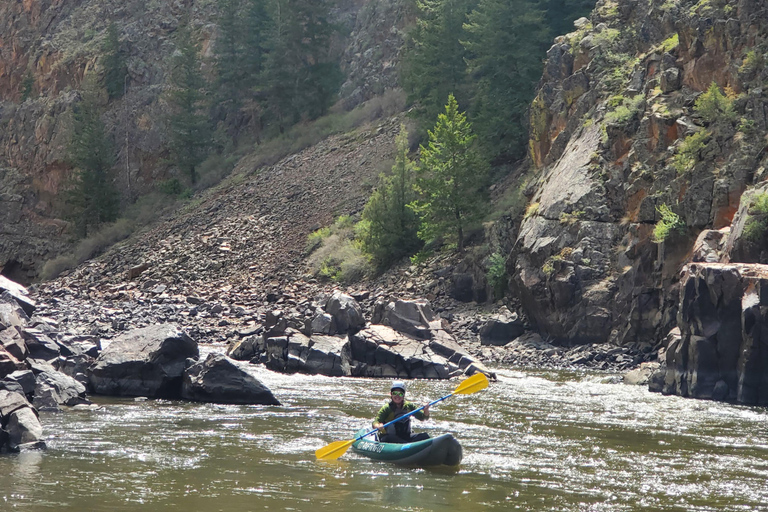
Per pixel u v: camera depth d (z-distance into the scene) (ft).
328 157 173.27
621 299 83.51
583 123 101.45
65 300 136.05
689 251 78.38
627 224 87.35
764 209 63.52
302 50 201.05
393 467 33.63
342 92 205.05
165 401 52.49
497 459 35.29
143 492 27.99
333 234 141.08
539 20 128.57
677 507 27.58
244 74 209.05
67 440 37.37
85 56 234.38
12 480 29.04
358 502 27.48
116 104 224.12
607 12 109.29
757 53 79.41
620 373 73.77
